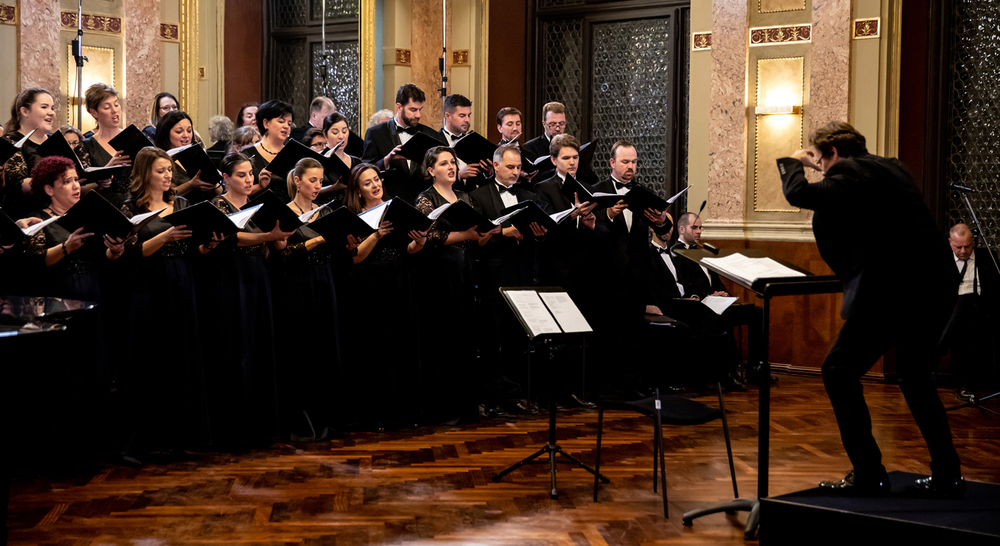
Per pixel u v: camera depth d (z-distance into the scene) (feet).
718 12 25.32
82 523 11.88
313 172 16.84
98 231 13.51
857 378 10.80
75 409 14.57
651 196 17.71
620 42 28.55
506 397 19.33
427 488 13.78
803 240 24.38
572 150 19.79
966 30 23.88
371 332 17.60
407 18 28.78
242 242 15.72
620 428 18.16
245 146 19.25
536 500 13.28
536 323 13.35
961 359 23.45
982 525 9.46
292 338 16.69
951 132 24.25
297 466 14.93
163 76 25.79
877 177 10.44
